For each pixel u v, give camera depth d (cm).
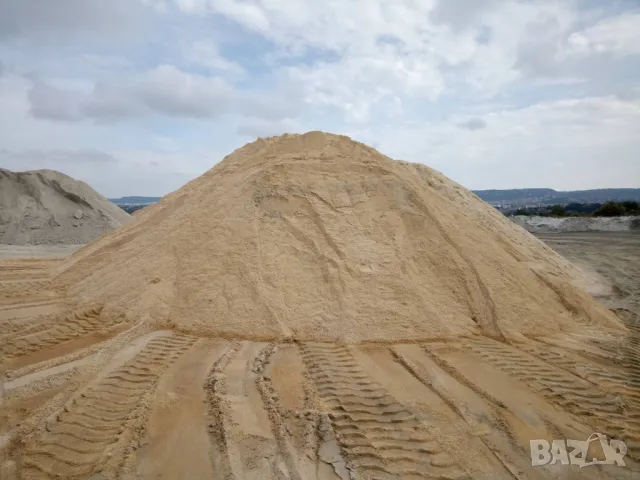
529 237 1000
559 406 390
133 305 589
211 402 379
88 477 291
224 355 468
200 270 611
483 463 312
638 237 1955
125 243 790
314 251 620
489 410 378
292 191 707
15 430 340
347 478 293
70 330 555
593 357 505
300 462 306
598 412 383
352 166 775
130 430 340
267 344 499
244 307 549
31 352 495
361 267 599
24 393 397
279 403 380
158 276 627
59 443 325
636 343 559
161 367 443
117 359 461
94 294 659
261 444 325
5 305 654
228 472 293
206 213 719
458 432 346
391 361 469
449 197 945
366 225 666
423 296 578
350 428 348
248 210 685
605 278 1023
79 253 921
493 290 605
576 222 2514
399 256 625
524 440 338
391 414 369
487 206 1040
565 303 667
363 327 528
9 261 1097
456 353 492
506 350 507
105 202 1792
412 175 864
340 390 404
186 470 296
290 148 859
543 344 537
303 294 566
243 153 930
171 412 365
